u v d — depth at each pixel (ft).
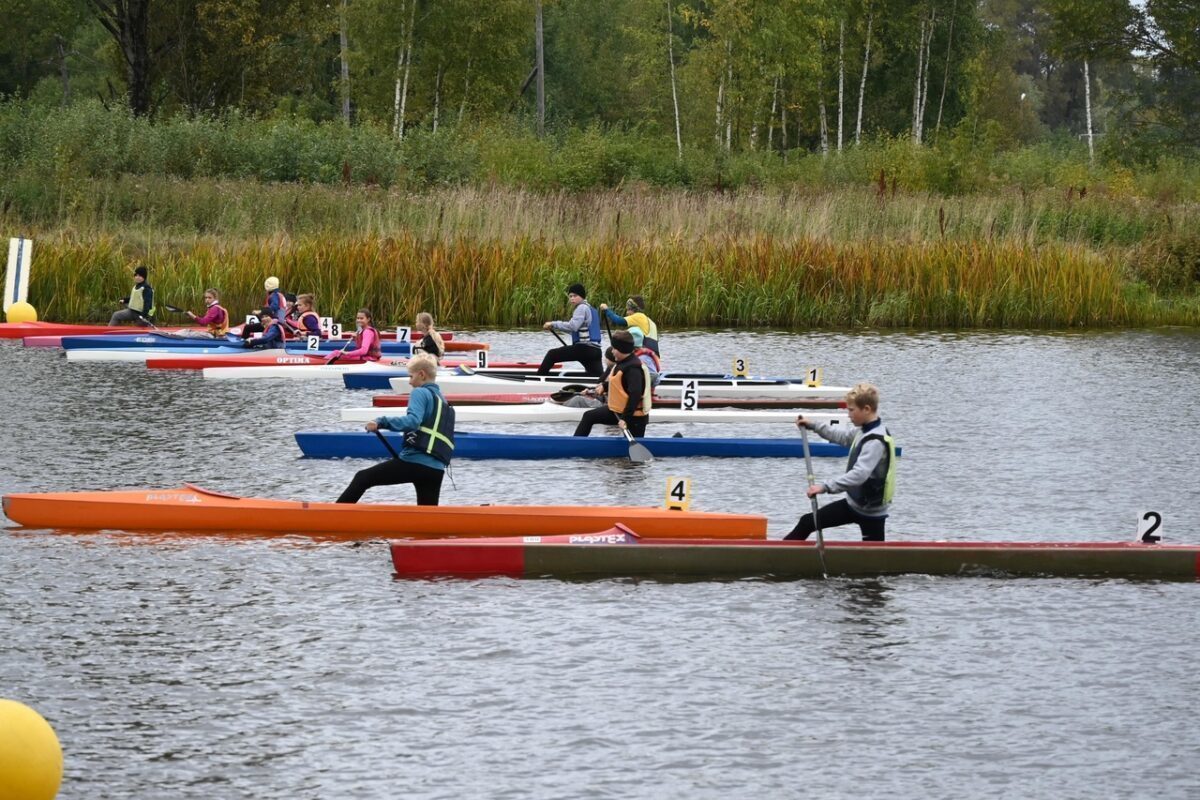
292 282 198.18
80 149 262.88
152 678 57.77
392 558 72.43
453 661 59.98
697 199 247.09
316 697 55.93
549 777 49.08
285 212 240.12
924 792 48.42
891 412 129.80
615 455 108.27
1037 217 245.65
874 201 245.04
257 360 153.38
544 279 202.59
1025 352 176.96
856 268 208.23
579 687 57.16
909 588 71.31
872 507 73.15
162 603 67.36
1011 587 71.77
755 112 394.93
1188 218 255.70
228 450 106.63
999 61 552.00
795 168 328.90
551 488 95.66
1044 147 446.19
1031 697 56.90
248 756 50.60
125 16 353.31
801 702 56.03
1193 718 55.01
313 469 99.96
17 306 182.60
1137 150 369.50
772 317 206.28
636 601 68.64
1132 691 57.62
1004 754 51.52
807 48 405.18
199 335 172.04
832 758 51.01
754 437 118.21
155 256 200.13
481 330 195.31
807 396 136.36
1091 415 128.26
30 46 499.51
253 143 284.00
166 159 272.92
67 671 58.39
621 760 50.52
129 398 132.46
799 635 63.87
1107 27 363.97
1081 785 49.16
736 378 140.77
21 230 215.51
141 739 51.98
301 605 67.31
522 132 375.25
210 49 375.45
